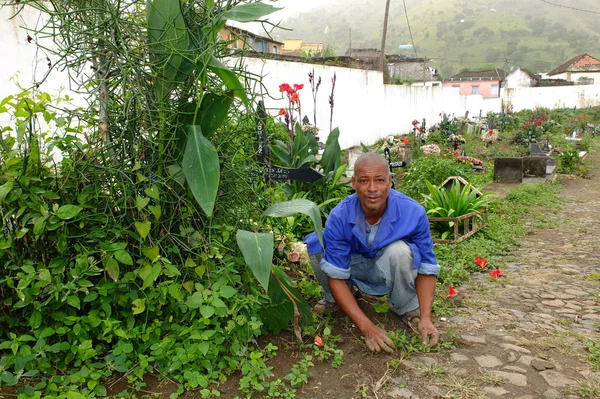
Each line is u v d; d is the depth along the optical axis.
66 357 2.46
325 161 5.53
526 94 36.00
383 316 3.30
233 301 2.69
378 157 2.84
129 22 2.65
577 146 18.91
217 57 2.86
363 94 17.31
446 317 3.41
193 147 2.59
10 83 5.73
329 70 14.43
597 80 53.62
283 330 3.06
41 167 2.68
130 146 2.71
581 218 7.39
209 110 2.80
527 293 3.96
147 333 2.55
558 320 3.38
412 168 9.55
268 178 4.18
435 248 4.95
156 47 2.66
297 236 4.72
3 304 2.52
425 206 5.97
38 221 2.39
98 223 2.70
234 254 2.99
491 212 7.21
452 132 19.86
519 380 2.56
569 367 2.71
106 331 2.45
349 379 2.58
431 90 25.30
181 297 2.57
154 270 2.54
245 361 2.57
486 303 3.69
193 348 2.50
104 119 2.73
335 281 2.94
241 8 2.69
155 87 2.71
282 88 5.68
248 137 3.29
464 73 54.03
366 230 2.98
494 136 19.25
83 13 2.61
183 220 2.80
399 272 2.95
